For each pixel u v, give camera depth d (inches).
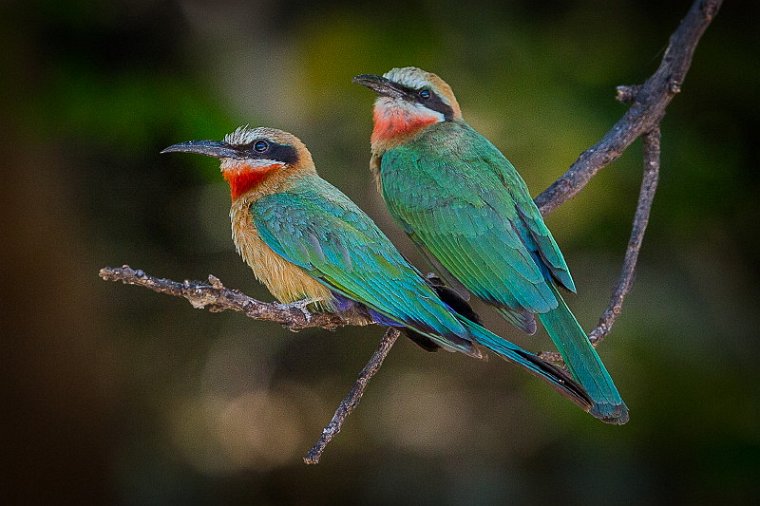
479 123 528.7
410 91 386.9
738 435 529.3
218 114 501.7
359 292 331.6
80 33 502.6
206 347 631.8
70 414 528.4
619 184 525.0
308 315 336.5
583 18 542.3
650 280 553.9
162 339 622.5
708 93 542.3
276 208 349.7
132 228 572.4
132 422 605.6
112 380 553.0
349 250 336.5
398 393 637.3
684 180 530.9
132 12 516.7
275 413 633.6
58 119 484.1
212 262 585.9
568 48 538.3
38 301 509.0
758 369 542.3
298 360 642.8
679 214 536.1
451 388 634.8
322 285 339.0
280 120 544.4
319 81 538.3
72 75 490.9
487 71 532.7
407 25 537.3
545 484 582.6
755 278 559.5
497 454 610.9
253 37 547.8
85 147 550.0
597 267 557.6
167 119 490.9
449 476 605.6
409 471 612.7
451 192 359.3
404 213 368.2
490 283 344.8
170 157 559.8
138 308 611.8
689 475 542.0
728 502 531.5
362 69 533.3
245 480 615.5
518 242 343.0
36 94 485.4
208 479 612.4
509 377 629.0
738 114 543.8
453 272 356.2
